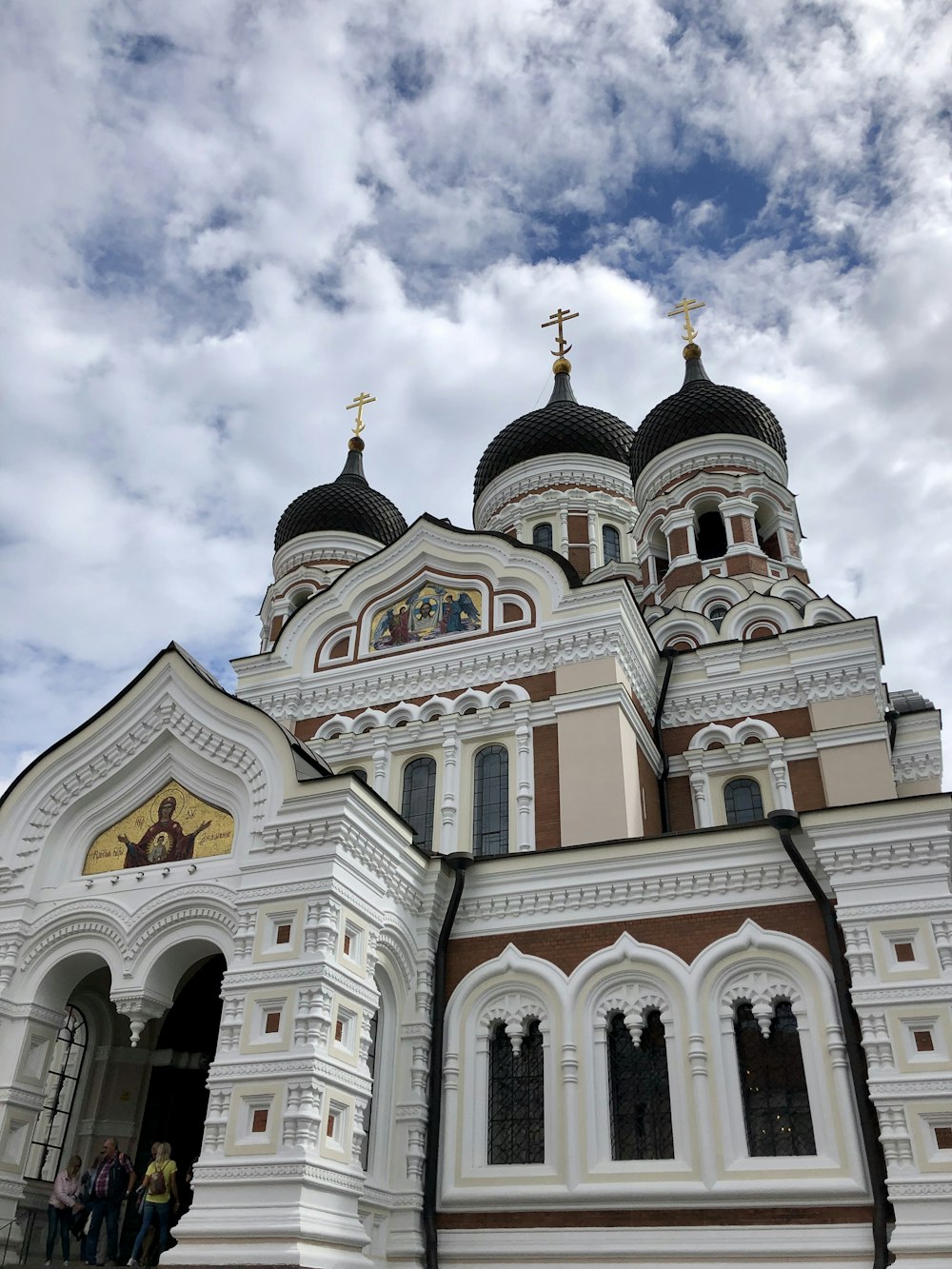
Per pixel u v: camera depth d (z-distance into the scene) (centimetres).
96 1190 1405
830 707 2172
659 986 1479
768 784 2152
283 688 2297
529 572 2223
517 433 3416
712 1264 1285
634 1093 1441
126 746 1672
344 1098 1322
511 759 2023
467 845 1969
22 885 1608
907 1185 1195
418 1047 1516
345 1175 1287
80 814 1678
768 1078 1380
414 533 2369
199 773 1620
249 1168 1237
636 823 1916
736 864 1498
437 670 2181
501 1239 1391
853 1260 1228
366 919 1462
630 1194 1345
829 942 1387
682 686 2325
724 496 2981
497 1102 1505
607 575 2991
